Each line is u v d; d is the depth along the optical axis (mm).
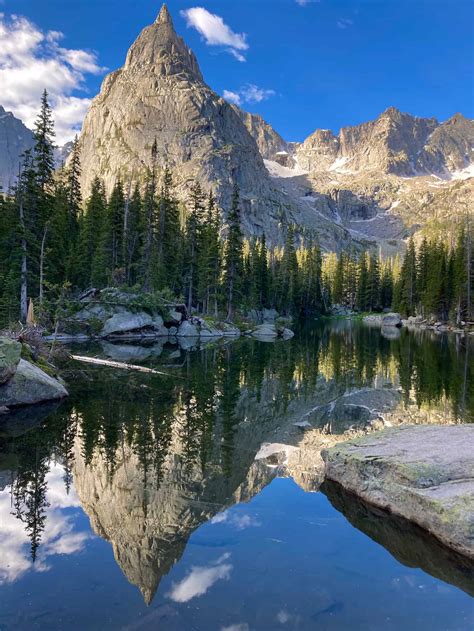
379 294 118375
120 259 57438
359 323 91688
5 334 21234
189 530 7449
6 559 6465
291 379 24328
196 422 14828
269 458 11438
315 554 6730
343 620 5125
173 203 59062
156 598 5473
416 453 9156
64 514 8047
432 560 6695
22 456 11172
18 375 16516
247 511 8258
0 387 16094
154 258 55000
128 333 45781
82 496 8844
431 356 35844
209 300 64625
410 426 11430
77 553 6660
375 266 117875
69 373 23312
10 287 37656
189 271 62469
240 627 4930
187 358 32125
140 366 26094
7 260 38688
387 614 5289
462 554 6785
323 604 5438
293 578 6000
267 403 18141
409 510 8031
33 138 41750
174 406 17047
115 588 5707
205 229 63312
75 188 55969
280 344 45750
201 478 9922
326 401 18766
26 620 5016
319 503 8742
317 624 5035
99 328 43250
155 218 56562
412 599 5629
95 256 53844
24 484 9438
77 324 41844
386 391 21109
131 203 59750
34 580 5906
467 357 35156
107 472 10156
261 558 6551
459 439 9898
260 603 5414
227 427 14320
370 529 7676
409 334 61625
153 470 10336
